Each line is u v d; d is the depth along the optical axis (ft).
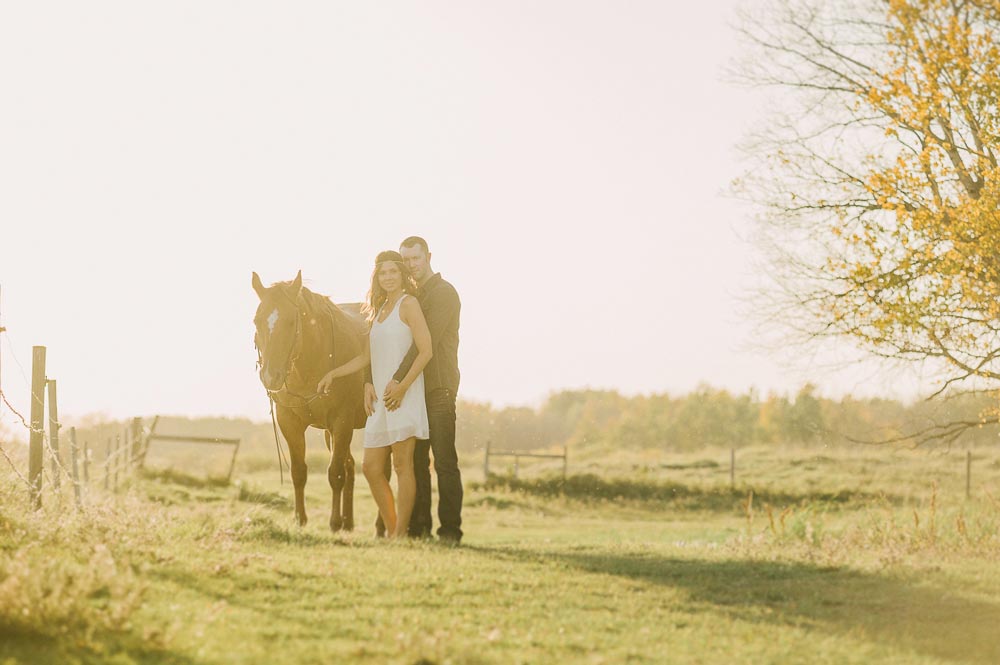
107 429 83.97
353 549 23.12
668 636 14.24
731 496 101.04
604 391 365.61
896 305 40.50
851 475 108.27
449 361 28.12
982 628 15.70
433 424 28.17
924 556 26.43
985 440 121.39
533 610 15.90
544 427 336.29
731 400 322.96
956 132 40.37
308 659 11.34
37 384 26.84
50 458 28.55
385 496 27.45
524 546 28.12
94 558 14.76
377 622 13.88
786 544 30.78
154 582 15.58
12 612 11.37
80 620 11.71
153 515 24.18
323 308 31.42
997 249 37.06
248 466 106.73
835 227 44.57
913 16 38.60
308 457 113.91
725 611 16.76
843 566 23.75
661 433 322.55
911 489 96.78
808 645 13.94
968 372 41.32
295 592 16.05
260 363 29.63
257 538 23.70
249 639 12.12
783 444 132.26
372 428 27.12
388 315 26.84
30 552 16.97
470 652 12.03
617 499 100.53
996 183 37.42
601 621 15.12
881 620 16.33
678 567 22.81
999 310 37.86
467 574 19.30
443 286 27.71
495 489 101.86
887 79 40.19
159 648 11.07
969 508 38.88
